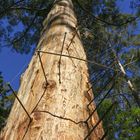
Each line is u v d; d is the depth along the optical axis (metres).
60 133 2.39
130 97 10.38
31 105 2.82
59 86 3.00
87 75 3.55
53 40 4.06
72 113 2.67
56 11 5.11
